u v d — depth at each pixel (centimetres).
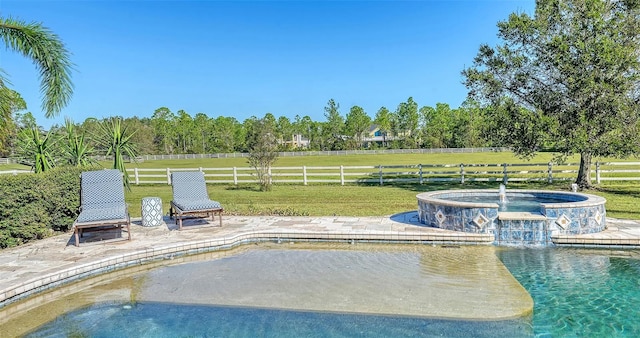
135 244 757
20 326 470
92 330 456
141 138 6041
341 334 426
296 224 910
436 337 414
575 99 1384
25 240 789
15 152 1074
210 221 966
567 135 1360
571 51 1358
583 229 754
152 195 1627
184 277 627
